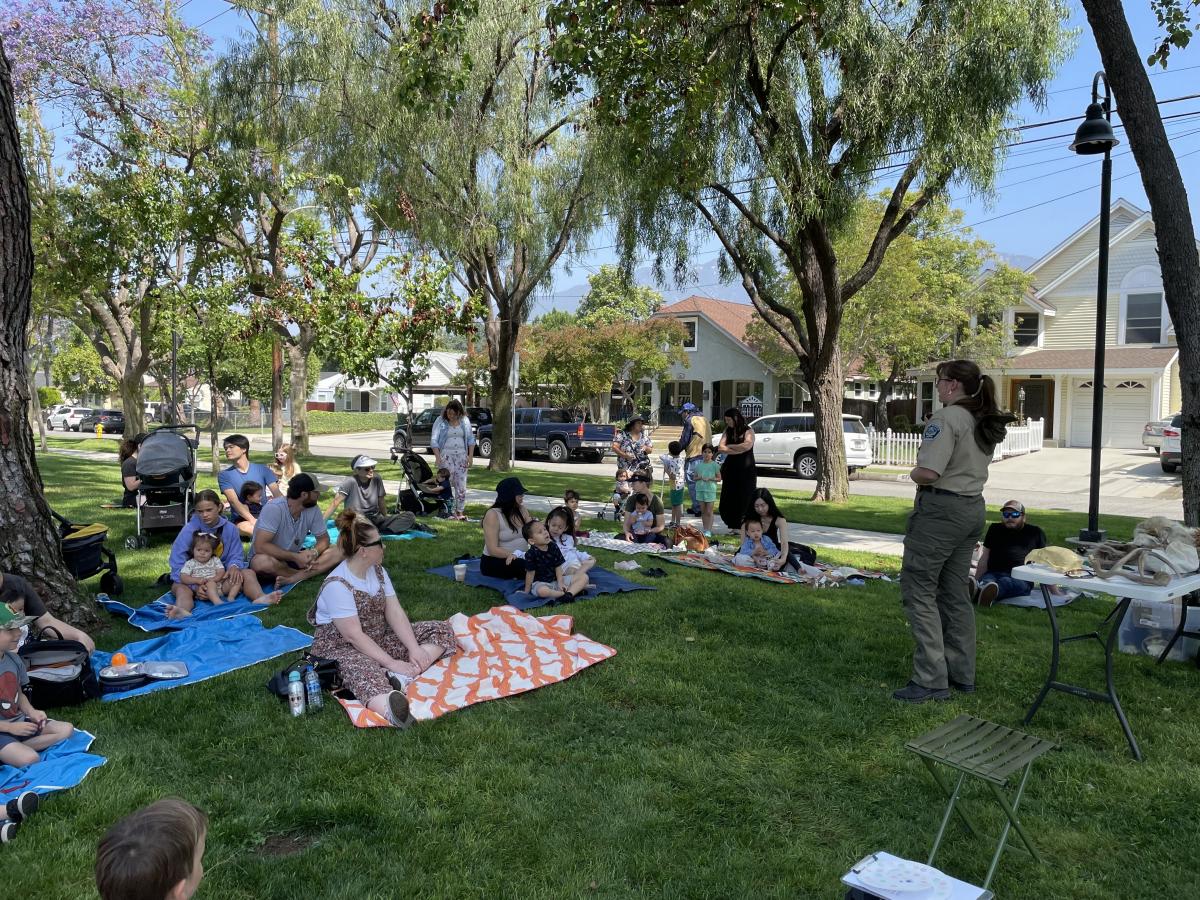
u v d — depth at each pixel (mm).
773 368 33344
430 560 8773
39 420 26922
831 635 6266
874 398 39094
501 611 6387
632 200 13984
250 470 9930
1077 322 30188
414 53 9906
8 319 5738
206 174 17172
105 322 21266
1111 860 3357
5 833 3324
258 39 17172
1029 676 5426
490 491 16031
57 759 4031
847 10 10477
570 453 27047
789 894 3092
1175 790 3904
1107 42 6211
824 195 11805
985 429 4930
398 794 3768
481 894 3066
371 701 4621
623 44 9375
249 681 5145
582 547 9742
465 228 16906
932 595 5078
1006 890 3148
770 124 11578
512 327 19562
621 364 31984
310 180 17406
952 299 28203
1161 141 6156
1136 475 20781
